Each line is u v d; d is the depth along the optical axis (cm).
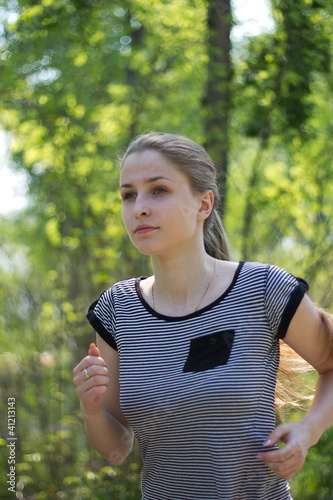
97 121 623
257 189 587
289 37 561
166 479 223
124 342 233
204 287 229
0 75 584
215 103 581
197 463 217
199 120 641
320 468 508
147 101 632
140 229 227
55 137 590
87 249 570
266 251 586
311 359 232
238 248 612
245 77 573
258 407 216
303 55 562
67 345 579
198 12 593
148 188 227
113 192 585
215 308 223
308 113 586
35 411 577
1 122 598
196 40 604
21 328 595
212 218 263
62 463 545
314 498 500
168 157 228
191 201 230
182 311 229
